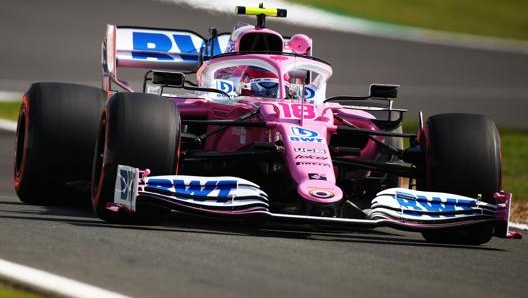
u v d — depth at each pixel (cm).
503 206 2675
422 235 2953
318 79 3225
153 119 2661
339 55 12075
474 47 14288
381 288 2031
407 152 2977
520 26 16225
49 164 3094
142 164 2631
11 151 4788
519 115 9294
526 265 2467
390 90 3105
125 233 2503
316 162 2658
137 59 3816
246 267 2136
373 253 2459
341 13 14312
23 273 1948
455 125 2845
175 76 2916
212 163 3053
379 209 2606
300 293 1923
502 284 2189
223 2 5550
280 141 2772
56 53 10219
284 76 3106
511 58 13775
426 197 2667
